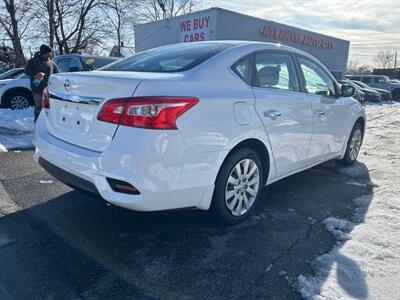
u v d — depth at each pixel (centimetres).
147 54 360
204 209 288
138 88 248
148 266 254
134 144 241
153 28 1783
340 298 225
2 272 241
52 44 2495
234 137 292
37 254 263
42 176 430
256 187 334
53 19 2461
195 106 263
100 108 259
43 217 322
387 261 268
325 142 434
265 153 336
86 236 292
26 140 619
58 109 304
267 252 278
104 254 267
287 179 463
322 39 1991
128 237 293
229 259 266
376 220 337
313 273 252
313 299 223
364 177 477
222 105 283
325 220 338
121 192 248
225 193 302
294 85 377
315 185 441
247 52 331
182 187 261
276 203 379
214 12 1430
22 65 2519
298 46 1855
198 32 1527
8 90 912
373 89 2333
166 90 255
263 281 242
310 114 387
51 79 320
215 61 305
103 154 251
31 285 229
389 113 1191
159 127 245
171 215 334
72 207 344
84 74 284
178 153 254
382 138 755
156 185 247
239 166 311
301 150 385
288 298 226
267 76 342
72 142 285
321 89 427
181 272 248
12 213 328
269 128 327
